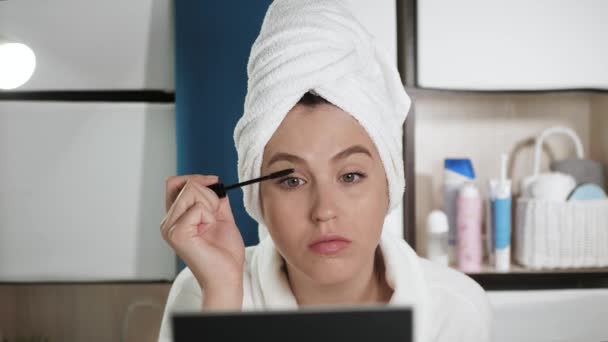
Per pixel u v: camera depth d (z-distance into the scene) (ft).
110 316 3.76
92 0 3.46
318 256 1.88
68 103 3.51
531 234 3.55
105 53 3.49
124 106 3.52
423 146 4.07
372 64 2.09
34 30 3.46
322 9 1.98
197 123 3.37
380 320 0.85
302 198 1.89
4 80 2.87
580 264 3.52
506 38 3.48
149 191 3.58
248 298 2.32
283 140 1.88
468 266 3.57
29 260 3.60
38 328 3.76
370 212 1.93
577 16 3.48
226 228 2.04
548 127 4.12
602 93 3.67
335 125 1.86
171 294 2.46
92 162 3.55
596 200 3.52
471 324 2.33
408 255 2.31
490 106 4.08
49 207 3.57
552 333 3.53
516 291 3.50
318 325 0.85
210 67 3.35
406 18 3.42
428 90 3.46
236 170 3.37
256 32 3.31
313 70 1.84
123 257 3.61
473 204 3.55
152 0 3.45
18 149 3.53
